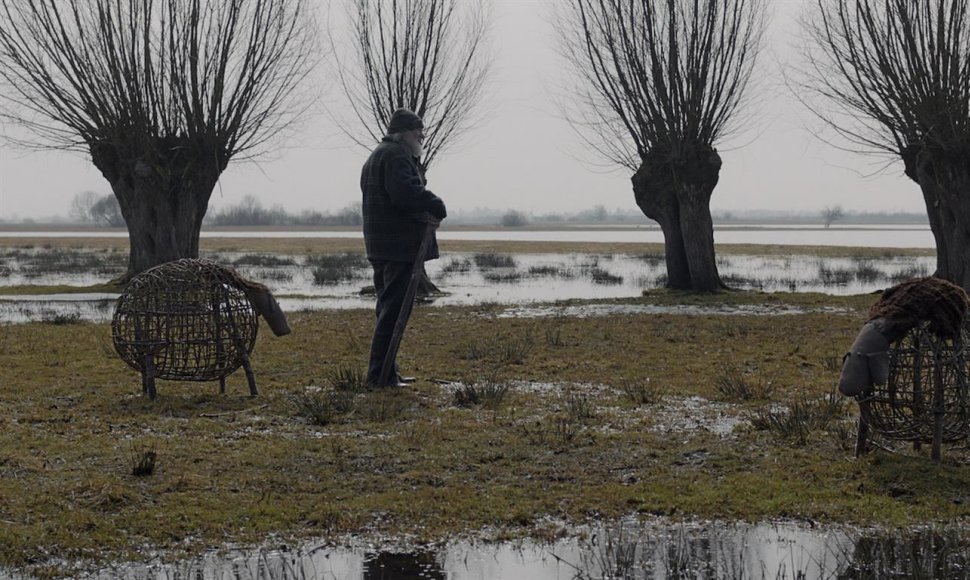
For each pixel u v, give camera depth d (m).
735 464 8.34
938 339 7.93
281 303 26.34
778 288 32.78
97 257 58.19
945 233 25.55
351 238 101.25
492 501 7.45
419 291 29.84
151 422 9.87
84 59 31.42
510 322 19.88
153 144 31.67
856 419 9.91
